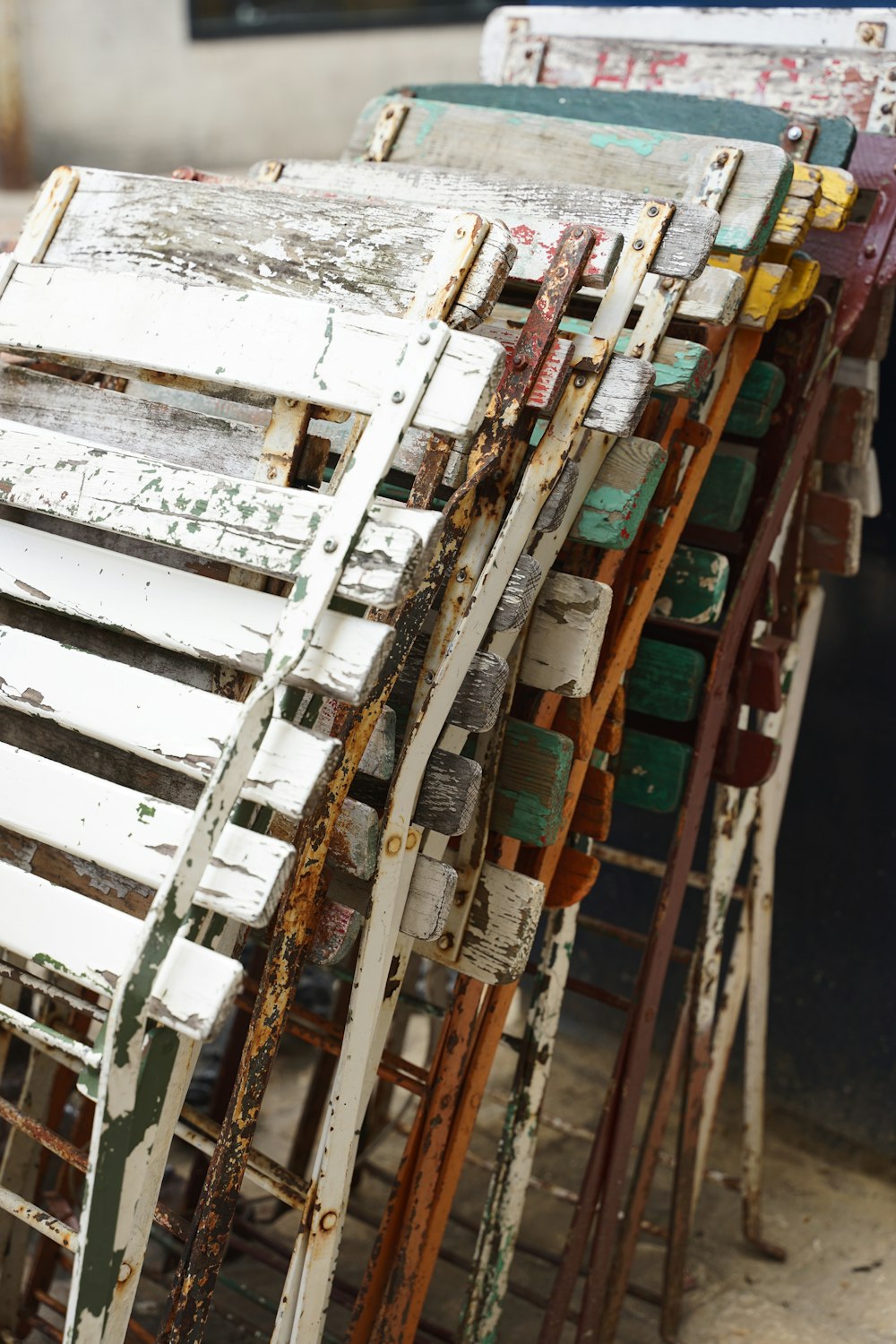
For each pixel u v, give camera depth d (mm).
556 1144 3500
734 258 2182
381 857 1795
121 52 5891
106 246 1949
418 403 1587
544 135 2330
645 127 2514
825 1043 3502
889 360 3230
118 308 1798
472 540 1885
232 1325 2705
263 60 5719
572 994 3980
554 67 3006
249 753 1532
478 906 2012
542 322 1804
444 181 2131
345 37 5535
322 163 2328
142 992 1509
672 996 3807
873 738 3355
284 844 1518
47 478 1750
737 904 3646
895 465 3264
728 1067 3654
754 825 2988
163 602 1678
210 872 1531
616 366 1842
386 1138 3475
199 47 5816
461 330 1709
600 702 2158
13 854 1826
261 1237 2689
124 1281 1614
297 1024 2305
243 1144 1722
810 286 2225
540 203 2012
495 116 2404
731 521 2387
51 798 1674
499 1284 2309
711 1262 3049
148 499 1675
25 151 6023
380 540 1544
